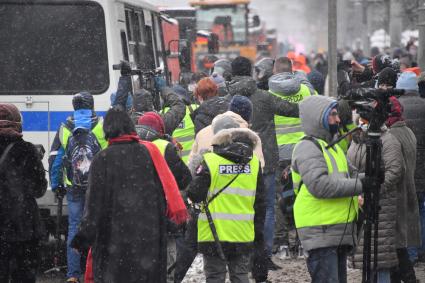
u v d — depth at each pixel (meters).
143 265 15.09
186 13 44.97
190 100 27.72
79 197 20.42
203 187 16.56
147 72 25.30
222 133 16.70
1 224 17.27
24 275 17.72
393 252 17.50
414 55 54.06
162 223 15.47
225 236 16.64
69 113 23.70
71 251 20.22
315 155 15.23
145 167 15.30
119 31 24.42
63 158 20.59
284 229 23.50
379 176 15.51
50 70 23.77
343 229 15.41
